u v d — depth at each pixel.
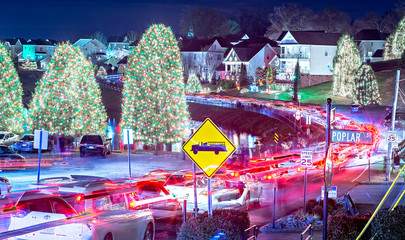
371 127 62.03
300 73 105.81
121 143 56.91
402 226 10.61
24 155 41.62
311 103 90.62
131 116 49.16
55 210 11.86
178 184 20.78
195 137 12.96
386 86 90.44
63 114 51.12
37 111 51.19
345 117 73.75
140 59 49.19
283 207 23.38
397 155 35.38
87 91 52.25
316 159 42.12
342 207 22.38
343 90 94.31
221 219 12.66
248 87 113.94
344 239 12.13
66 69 51.25
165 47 49.19
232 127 80.19
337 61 94.88
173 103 49.31
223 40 137.25
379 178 34.59
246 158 37.41
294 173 37.38
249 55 124.06
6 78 51.56
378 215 11.19
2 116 51.41
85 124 51.78
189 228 12.62
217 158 12.91
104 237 11.75
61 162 37.97
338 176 35.97
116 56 189.00
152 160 41.09
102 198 12.99
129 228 12.73
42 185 12.66
